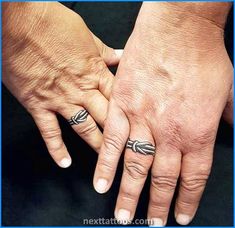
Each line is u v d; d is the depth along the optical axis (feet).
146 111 0.82
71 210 0.95
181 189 0.84
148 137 0.82
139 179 0.84
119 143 0.84
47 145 0.91
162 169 0.82
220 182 0.92
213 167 0.92
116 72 0.88
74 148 0.95
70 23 0.87
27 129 0.99
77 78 0.88
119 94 0.84
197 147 0.81
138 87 0.82
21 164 0.98
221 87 0.80
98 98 0.89
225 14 0.77
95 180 0.86
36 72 0.86
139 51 0.82
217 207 0.92
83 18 1.00
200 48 0.78
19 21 0.81
